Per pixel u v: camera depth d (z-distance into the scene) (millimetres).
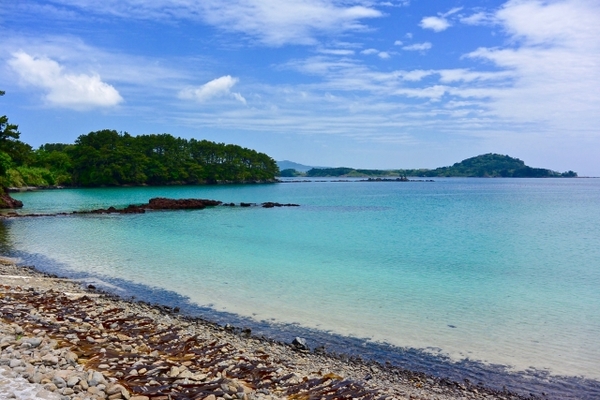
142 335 12742
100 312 14969
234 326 15938
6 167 74688
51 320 12328
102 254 29516
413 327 16062
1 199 65250
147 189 137625
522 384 12047
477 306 18484
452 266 26688
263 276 23656
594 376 12477
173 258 28516
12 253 29297
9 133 66938
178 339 12766
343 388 9820
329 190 146250
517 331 15680
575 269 25859
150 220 52500
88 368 8750
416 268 26000
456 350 14156
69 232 40438
